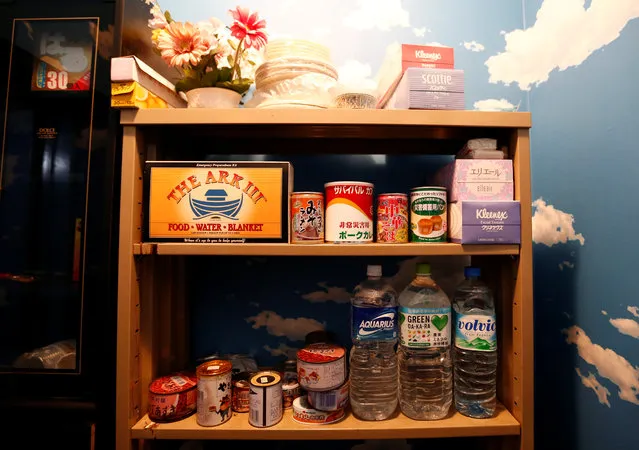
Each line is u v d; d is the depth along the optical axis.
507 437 0.72
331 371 0.69
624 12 0.67
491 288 0.80
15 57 0.70
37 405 0.66
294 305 0.97
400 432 0.66
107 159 0.68
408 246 0.66
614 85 0.69
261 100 0.78
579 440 0.78
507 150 0.73
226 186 0.68
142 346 0.71
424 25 1.00
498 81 1.00
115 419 0.67
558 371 0.85
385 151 0.95
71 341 0.71
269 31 1.00
